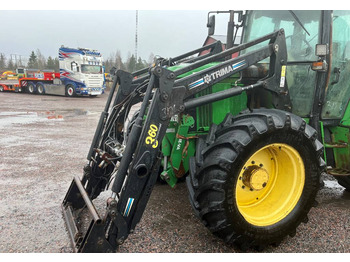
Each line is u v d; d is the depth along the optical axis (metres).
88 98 20.41
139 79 3.72
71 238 2.80
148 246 2.78
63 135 7.75
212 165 2.50
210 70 2.75
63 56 20.59
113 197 2.51
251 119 2.71
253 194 2.95
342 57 3.52
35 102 16.73
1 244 2.83
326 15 3.18
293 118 2.77
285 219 2.77
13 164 5.22
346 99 3.65
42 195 3.93
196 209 2.68
